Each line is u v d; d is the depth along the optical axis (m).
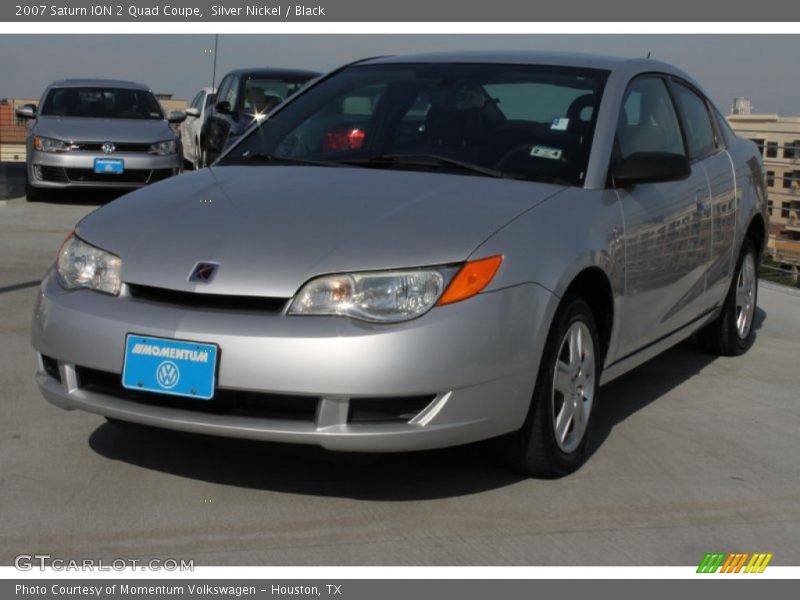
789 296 8.52
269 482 3.94
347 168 4.46
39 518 3.57
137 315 3.62
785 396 5.48
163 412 3.60
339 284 3.51
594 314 4.38
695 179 5.29
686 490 4.07
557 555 3.46
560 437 4.06
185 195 4.16
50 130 12.43
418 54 5.33
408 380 3.45
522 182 4.23
